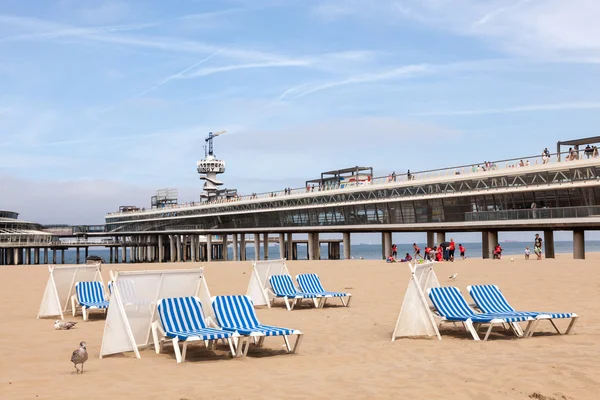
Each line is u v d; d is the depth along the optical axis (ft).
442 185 183.73
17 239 339.57
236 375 26.50
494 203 169.58
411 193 195.62
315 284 58.49
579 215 144.56
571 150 147.02
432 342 34.96
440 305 37.65
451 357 29.86
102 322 47.75
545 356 28.60
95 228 440.86
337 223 233.35
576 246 148.66
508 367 25.71
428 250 134.41
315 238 253.24
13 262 365.40
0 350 34.35
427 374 25.16
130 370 27.89
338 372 26.63
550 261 104.06
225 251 342.85
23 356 32.27
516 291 60.80
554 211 150.51
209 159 451.94
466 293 61.46
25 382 25.17
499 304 39.01
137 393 22.62
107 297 51.19
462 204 179.32
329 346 34.73
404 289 66.85
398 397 21.33
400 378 24.56
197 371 27.61
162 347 33.22
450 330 39.63
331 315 49.19
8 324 46.60
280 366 28.81
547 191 153.79
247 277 89.30
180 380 25.34
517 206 162.91
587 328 38.52
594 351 29.71
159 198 416.87
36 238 346.74
